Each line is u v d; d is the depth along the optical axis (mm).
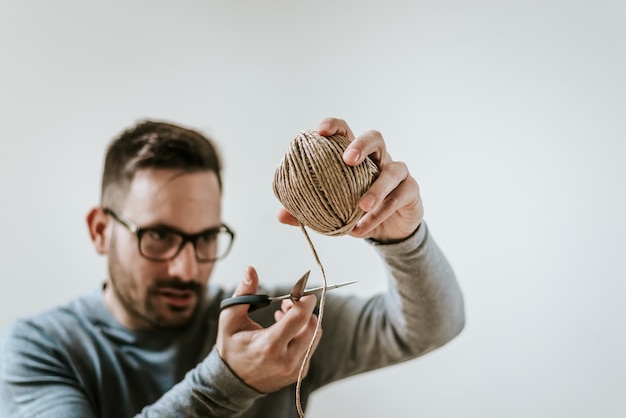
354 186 558
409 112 1113
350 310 1015
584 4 1054
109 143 1193
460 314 857
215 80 1192
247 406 732
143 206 1048
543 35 1068
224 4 1197
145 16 1219
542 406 1021
